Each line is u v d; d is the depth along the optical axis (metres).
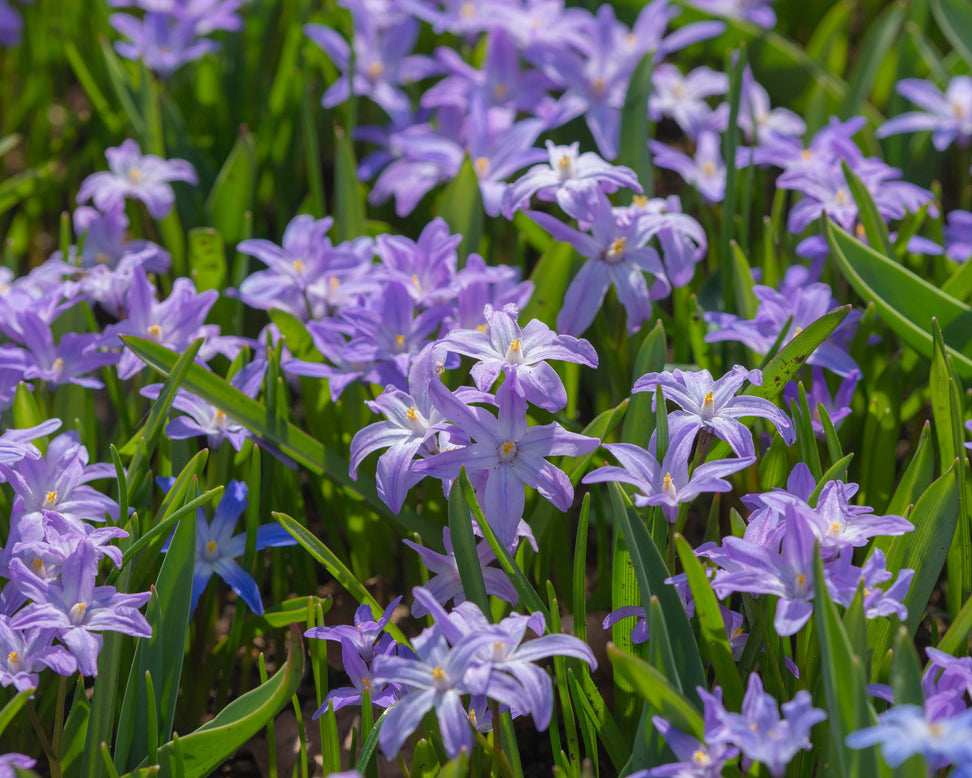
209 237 0.97
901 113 1.08
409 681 0.84
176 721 0.92
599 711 0.88
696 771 0.83
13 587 0.87
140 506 0.91
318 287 0.96
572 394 0.96
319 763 0.91
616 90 1.05
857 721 0.82
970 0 1.10
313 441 0.92
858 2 1.33
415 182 1.03
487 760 0.88
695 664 0.85
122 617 0.86
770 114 1.06
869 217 0.96
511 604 0.89
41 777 0.90
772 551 0.85
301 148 1.09
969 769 0.80
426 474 0.88
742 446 0.87
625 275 0.93
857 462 0.96
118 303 0.96
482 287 0.93
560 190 0.93
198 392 0.91
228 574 0.90
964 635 0.86
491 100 1.05
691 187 1.05
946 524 0.87
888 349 0.97
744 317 0.95
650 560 0.86
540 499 0.91
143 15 1.29
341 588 0.96
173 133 1.05
